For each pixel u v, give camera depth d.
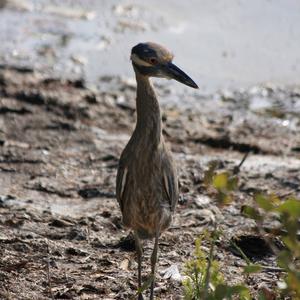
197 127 23.89
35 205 18.22
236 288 11.65
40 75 26.72
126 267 15.25
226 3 32.69
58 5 32.41
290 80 27.50
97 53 28.81
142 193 14.22
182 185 19.27
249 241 16.00
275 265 15.36
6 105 24.41
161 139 14.30
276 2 32.69
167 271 15.07
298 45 29.73
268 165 20.84
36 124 23.44
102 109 24.77
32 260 15.26
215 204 18.33
